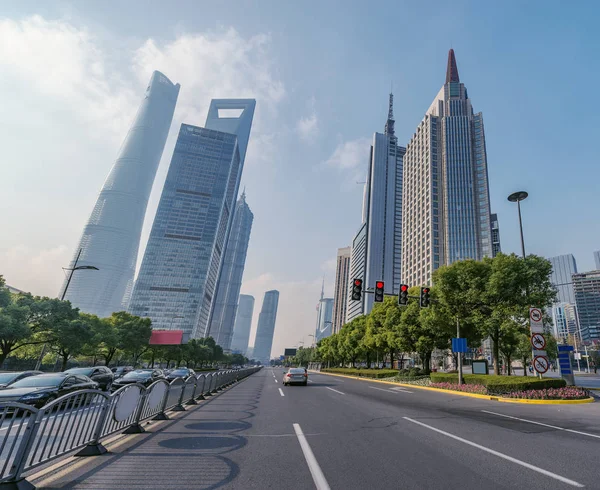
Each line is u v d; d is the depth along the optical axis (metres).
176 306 166.25
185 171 195.62
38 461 4.39
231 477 4.53
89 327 31.17
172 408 10.38
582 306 144.25
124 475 4.57
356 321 54.34
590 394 16.25
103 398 5.96
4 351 25.14
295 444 6.36
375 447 6.15
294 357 168.25
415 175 134.00
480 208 114.75
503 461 5.30
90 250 190.75
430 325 25.89
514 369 66.56
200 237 183.00
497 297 21.88
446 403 13.35
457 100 134.88
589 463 5.21
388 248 174.00
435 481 4.41
